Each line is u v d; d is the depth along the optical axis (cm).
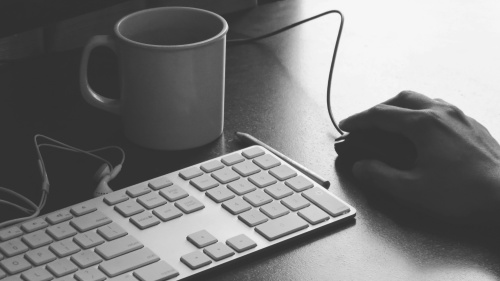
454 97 105
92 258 71
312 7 130
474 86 108
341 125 92
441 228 80
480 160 83
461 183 81
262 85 106
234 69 110
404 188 83
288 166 86
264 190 82
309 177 86
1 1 85
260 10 128
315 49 116
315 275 73
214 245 74
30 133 94
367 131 89
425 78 109
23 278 69
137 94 88
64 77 107
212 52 87
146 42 93
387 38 120
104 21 116
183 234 75
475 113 101
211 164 85
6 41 110
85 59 90
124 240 74
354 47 117
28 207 81
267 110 100
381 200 84
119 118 98
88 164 89
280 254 75
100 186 82
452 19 128
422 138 84
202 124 90
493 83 109
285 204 80
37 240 73
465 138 85
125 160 89
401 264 75
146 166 88
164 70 86
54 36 113
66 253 72
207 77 88
